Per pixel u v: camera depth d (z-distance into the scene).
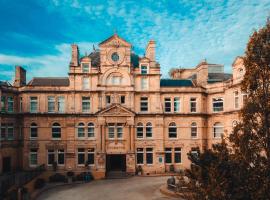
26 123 53.22
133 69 55.62
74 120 53.78
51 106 54.22
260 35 18.12
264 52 17.91
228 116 53.06
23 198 34.78
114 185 44.84
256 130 17.70
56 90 53.88
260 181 16.02
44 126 53.44
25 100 53.44
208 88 57.53
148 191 39.78
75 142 53.44
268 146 17.41
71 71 54.19
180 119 55.72
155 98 55.41
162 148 54.62
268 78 17.91
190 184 16.67
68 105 54.00
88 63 54.56
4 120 50.84
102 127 53.28
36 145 53.09
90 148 53.56
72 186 45.34
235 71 51.50
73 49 54.69
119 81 54.91
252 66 18.31
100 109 53.69
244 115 18.47
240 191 15.81
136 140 54.31
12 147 51.75
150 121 55.06
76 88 54.16
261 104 17.84
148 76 55.59
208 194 15.54
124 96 54.97
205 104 57.47
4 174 47.69
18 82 56.81
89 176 50.16
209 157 17.05
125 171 53.78
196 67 63.91
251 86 18.47
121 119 53.88
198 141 55.66
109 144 53.38
